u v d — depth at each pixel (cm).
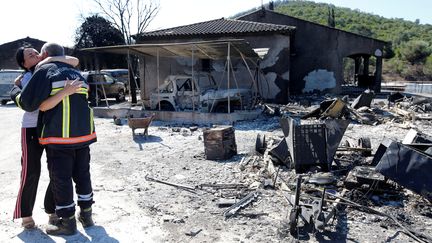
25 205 413
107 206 507
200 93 1373
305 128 652
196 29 2030
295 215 411
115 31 3753
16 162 760
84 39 3634
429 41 7569
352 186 535
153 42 2025
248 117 1346
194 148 885
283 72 1866
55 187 396
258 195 543
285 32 1831
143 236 418
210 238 415
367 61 3120
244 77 1870
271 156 705
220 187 584
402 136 1027
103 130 1180
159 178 637
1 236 411
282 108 1559
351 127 1177
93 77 1958
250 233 425
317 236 414
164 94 1432
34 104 369
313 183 575
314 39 2383
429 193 452
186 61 1947
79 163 415
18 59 412
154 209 498
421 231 426
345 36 2359
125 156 811
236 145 835
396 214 468
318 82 2397
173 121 1345
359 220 454
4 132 1142
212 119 1291
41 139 385
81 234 417
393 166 485
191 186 589
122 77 2616
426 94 2797
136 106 1777
